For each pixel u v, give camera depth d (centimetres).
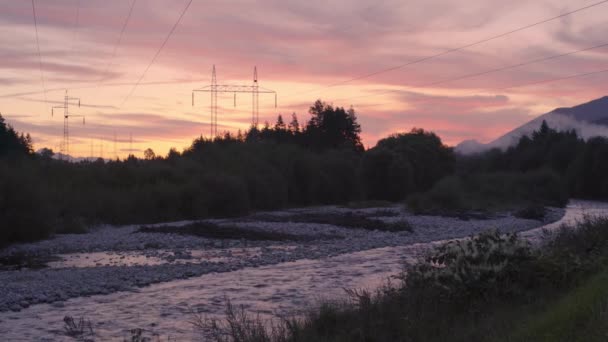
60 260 2494
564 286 1034
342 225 4000
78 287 1753
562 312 739
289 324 1017
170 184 5062
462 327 888
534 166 12656
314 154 8294
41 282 1842
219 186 5100
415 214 5272
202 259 2448
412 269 1203
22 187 3159
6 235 3000
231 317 1115
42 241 3178
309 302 1492
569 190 10362
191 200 4934
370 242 3056
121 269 2125
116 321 1340
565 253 1157
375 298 1148
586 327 672
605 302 701
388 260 2333
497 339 761
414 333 888
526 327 754
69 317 1270
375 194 8162
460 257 1088
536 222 4653
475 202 6625
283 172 7225
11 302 1538
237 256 2544
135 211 4597
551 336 689
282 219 4609
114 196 4544
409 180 8244
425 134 10550
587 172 10119
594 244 1433
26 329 1276
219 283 1848
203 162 6325
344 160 8200
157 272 2038
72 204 4122
